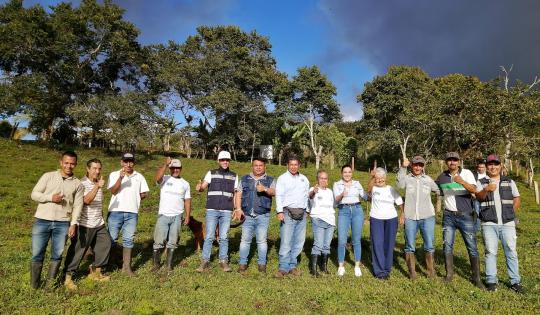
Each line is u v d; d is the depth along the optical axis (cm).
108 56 3106
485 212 644
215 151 3975
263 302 560
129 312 505
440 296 594
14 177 1708
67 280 586
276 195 716
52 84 2739
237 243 939
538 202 2166
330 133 3875
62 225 572
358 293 603
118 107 2717
